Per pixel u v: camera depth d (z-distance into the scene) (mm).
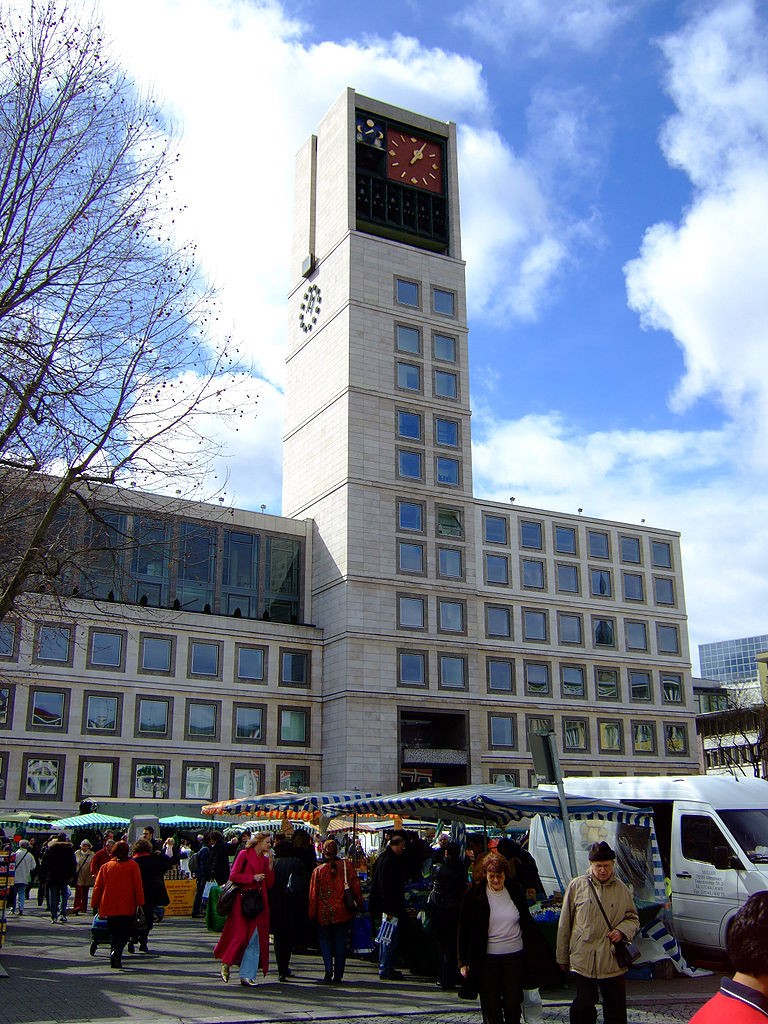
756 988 4047
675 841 19875
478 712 72250
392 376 75188
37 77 17906
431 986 16516
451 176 84562
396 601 70625
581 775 76562
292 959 20328
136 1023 12547
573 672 78688
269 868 16766
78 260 18375
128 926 18094
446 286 80000
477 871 11875
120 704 62031
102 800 49000
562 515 82312
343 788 65375
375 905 17594
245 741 66125
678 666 84562
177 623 65375
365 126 82312
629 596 83875
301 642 69938
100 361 18719
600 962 10586
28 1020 12719
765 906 4121
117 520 53156
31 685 59000
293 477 78812
